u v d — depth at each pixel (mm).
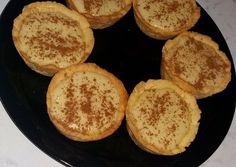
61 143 191
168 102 221
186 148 217
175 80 229
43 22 217
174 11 253
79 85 208
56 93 203
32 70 208
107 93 211
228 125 234
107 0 237
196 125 220
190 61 238
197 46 245
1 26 205
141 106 215
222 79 241
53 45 213
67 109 200
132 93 216
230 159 235
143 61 238
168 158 210
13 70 201
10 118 190
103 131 202
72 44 217
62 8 226
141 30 247
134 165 202
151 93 220
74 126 197
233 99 244
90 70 214
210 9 292
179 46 242
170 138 212
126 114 207
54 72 210
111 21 234
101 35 235
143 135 209
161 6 252
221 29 289
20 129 185
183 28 250
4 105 188
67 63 213
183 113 220
